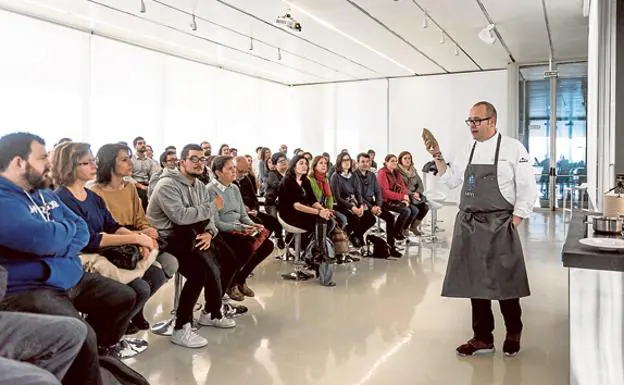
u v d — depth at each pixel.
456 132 12.20
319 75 12.36
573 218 3.21
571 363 2.12
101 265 2.64
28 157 2.21
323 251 4.86
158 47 9.15
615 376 2.01
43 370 1.63
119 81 8.59
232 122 11.51
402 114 12.72
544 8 6.87
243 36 8.35
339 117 13.42
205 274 3.31
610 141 4.38
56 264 2.22
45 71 7.36
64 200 2.73
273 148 13.19
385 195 6.54
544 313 3.94
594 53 5.80
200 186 3.62
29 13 7.05
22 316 1.81
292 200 5.03
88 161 2.83
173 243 3.27
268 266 5.68
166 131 9.62
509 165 2.92
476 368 2.92
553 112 10.95
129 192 3.28
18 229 2.09
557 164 10.98
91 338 1.98
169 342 3.31
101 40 8.22
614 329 2.02
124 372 2.32
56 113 7.55
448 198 12.16
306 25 7.69
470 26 7.82
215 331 3.54
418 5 6.72
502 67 11.51
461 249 3.01
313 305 4.20
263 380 2.75
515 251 2.94
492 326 3.16
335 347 3.25
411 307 4.14
